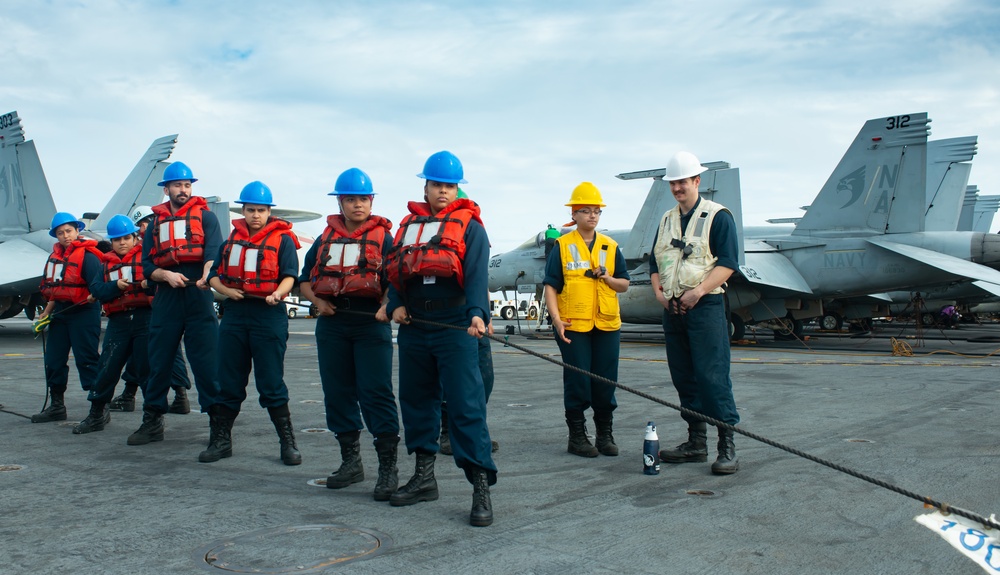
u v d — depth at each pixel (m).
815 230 20.23
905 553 3.30
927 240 18.36
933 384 10.18
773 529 3.65
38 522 3.73
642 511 3.99
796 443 5.98
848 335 26.30
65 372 7.20
